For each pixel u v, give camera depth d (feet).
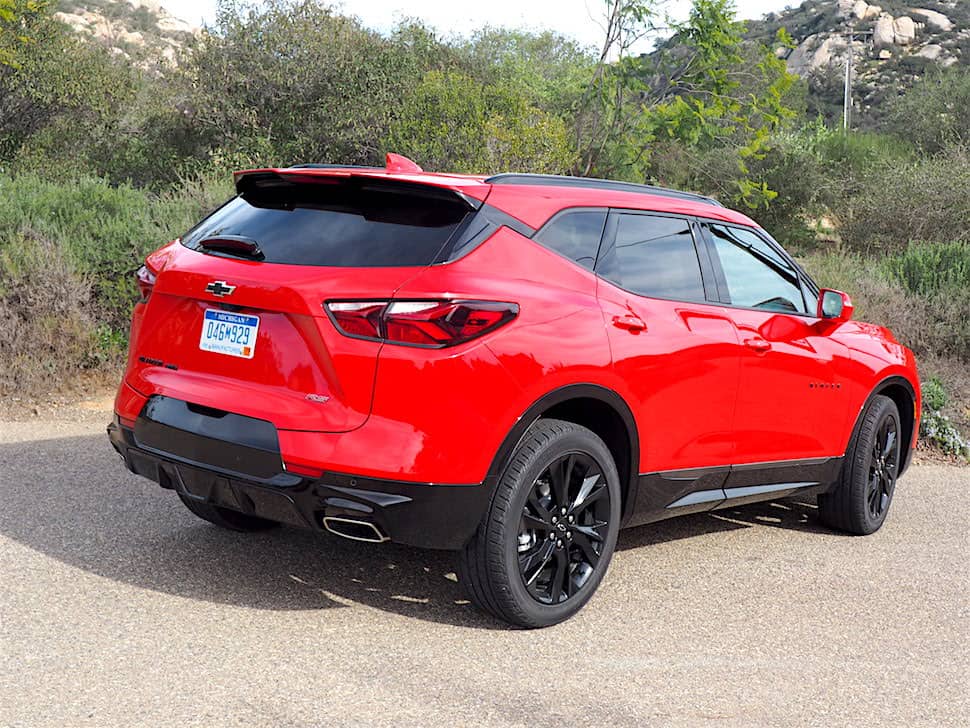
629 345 13.37
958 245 42.86
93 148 64.39
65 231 28.99
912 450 20.26
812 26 324.60
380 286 11.51
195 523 15.93
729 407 15.21
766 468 16.43
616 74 55.67
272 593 13.30
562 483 12.76
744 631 13.50
